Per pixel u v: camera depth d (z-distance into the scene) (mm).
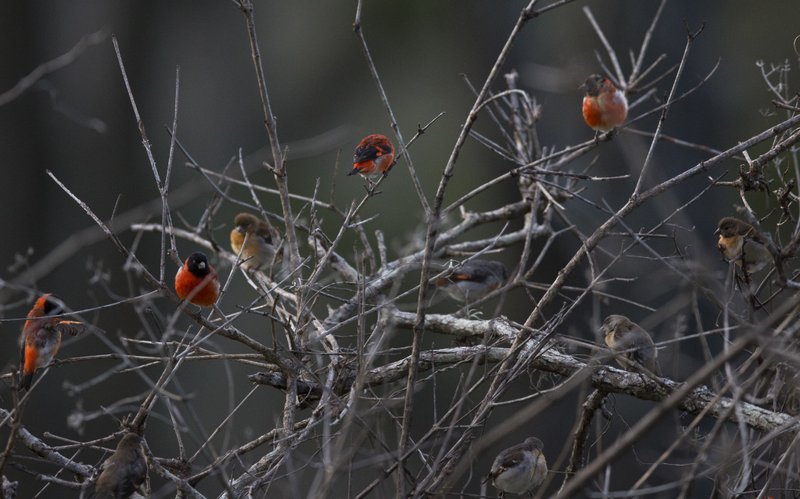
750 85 21516
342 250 22094
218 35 25594
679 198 19047
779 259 7066
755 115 20984
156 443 19297
